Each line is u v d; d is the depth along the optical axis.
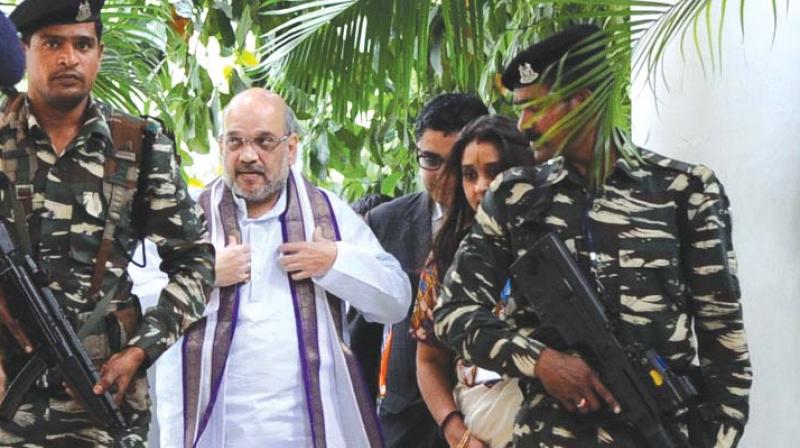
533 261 5.34
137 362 5.64
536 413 5.39
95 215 5.70
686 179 5.40
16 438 5.59
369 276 7.07
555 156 5.50
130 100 8.32
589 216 5.38
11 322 5.52
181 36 9.16
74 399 5.59
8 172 5.67
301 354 6.93
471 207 6.57
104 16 8.26
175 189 5.87
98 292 5.68
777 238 6.29
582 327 5.27
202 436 6.83
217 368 6.82
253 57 9.93
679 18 5.60
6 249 5.51
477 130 6.45
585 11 5.77
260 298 6.96
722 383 5.37
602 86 5.52
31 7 5.70
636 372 5.23
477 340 5.42
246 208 7.11
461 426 6.45
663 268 5.33
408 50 6.96
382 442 7.00
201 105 9.23
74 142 5.70
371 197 8.14
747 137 6.41
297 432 6.88
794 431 6.22
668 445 5.22
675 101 6.69
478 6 6.86
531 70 5.61
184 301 5.84
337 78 7.18
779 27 6.34
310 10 8.39
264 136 7.05
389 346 7.29
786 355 6.26
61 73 5.67
